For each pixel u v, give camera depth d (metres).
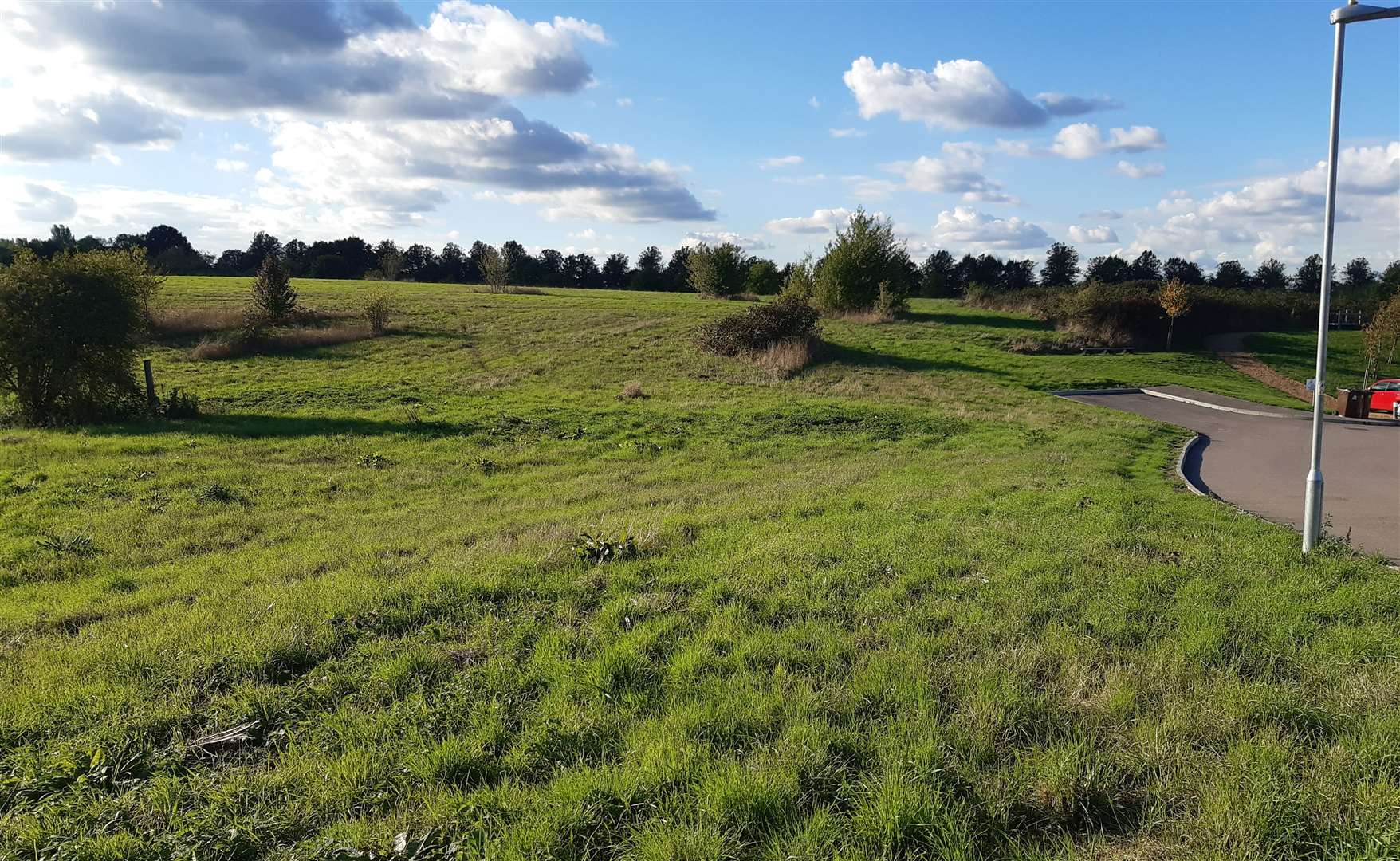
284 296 35.53
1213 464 14.79
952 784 3.73
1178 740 4.14
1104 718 4.40
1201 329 42.50
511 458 15.42
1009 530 8.47
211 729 4.48
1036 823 3.57
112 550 8.96
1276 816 3.41
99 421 18.23
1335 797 3.55
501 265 61.56
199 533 9.70
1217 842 3.29
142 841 3.41
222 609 6.41
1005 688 4.65
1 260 52.34
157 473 13.00
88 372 18.30
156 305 40.12
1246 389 29.88
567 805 3.57
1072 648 5.28
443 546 8.70
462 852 3.29
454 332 36.12
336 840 3.39
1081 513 9.34
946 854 3.27
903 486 11.61
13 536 9.45
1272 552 7.64
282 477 13.17
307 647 5.46
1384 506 10.98
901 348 32.94
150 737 4.35
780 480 12.88
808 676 4.93
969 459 14.98
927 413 21.03
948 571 7.11
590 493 12.10
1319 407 7.72
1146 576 6.79
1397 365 38.19
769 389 25.20
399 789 3.82
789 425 19.22
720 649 5.47
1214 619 5.78
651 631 5.63
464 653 5.38
